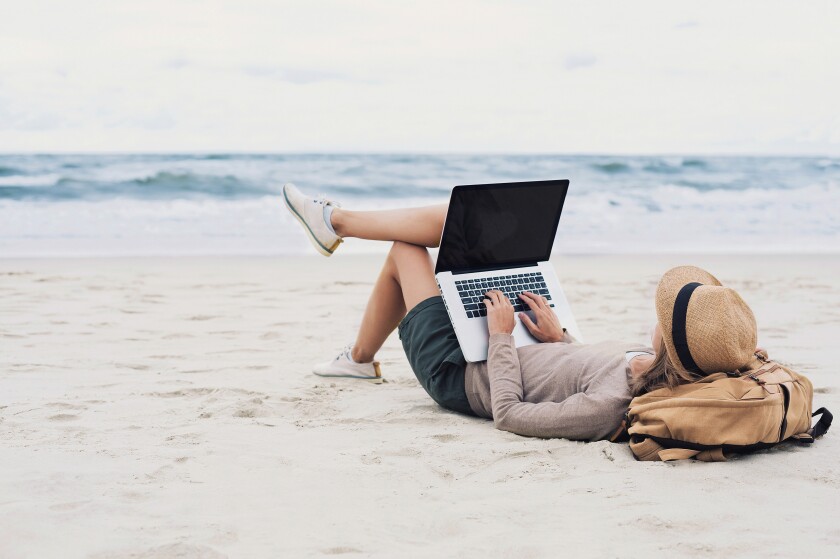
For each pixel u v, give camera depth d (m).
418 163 21.89
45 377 4.34
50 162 18.22
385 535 2.37
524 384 3.44
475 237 3.90
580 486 2.76
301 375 4.49
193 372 4.52
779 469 2.88
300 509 2.56
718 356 2.87
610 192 17.91
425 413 3.70
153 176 17.75
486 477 2.87
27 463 2.91
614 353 3.30
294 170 19.80
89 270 8.75
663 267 9.72
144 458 3.00
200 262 9.59
